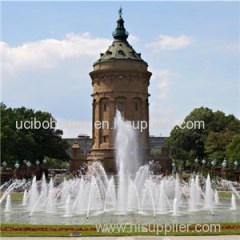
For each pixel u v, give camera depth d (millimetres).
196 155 127062
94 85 107562
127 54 107375
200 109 133750
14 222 33531
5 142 91188
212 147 113250
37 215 38312
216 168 95375
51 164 135125
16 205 48156
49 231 26328
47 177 97062
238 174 85312
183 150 130625
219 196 60000
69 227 27594
